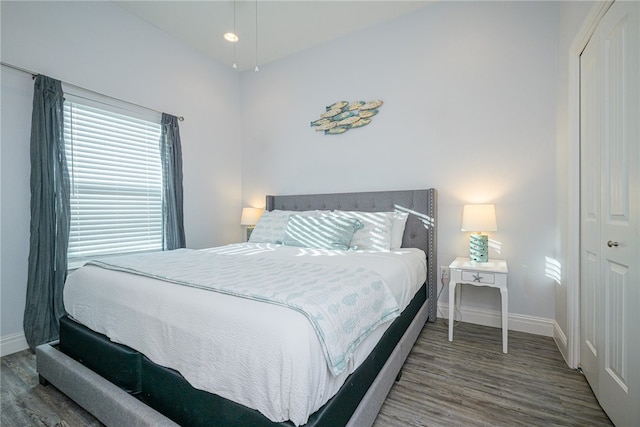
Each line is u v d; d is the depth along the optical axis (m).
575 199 1.86
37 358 1.71
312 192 3.51
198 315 1.12
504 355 2.05
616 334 1.35
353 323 1.18
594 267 1.60
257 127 3.93
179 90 3.34
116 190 2.82
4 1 2.15
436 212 2.76
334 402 1.04
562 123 2.11
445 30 2.73
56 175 2.34
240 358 0.98
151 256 2.13
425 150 2.84
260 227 3.11
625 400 1.26
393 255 2.25
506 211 2.50
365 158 3.16
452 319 2.28
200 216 3.58
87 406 1.40
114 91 2.77
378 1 2.73
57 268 2.32
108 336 1.44
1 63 2.12
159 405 1.23
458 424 1.40
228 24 3.06
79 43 2.54
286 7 2.79
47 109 2.28
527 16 2.42
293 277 1.46
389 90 3.01
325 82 3.39
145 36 3.02
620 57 1.31
